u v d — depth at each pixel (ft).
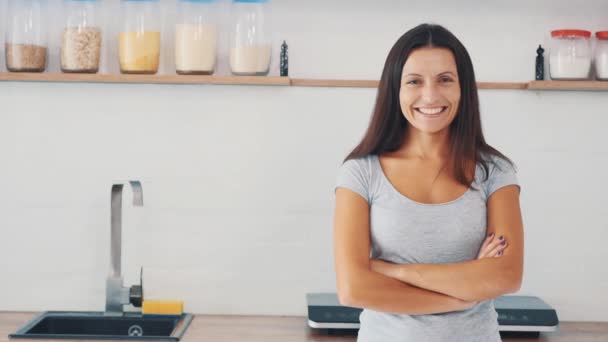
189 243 8.26
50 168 8.22
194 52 7.81
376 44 8.20
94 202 8.25
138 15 7.85
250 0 7.84
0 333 7.32
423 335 5.06
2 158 8.21
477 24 8.17
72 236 8.26
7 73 7.86
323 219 8.26
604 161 8.20
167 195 8.23
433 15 8.18
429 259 5.16
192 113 8.20
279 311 8.30
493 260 5.08
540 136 8.19
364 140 5.50
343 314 7.43
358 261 5.18
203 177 8.23
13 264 8.27
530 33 8.16
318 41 8.20
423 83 5.20
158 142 8.21
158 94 8.19
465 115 5.35
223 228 8.26
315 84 8.13
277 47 8.21
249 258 8.27
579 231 8.24
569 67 7.89
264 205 8.25
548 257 8.24
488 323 5.17
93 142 8.21
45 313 8.13
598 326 8.04
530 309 7.55
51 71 8.20
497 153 5.49
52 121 8.20
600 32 7.92
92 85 8.18
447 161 5.33
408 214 5.19
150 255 8.25
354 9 8.18
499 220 5.28
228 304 8.30
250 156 8.22
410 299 5.07
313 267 8.28
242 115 8.20
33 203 8.24
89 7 7.88
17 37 7.88
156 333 7.93
